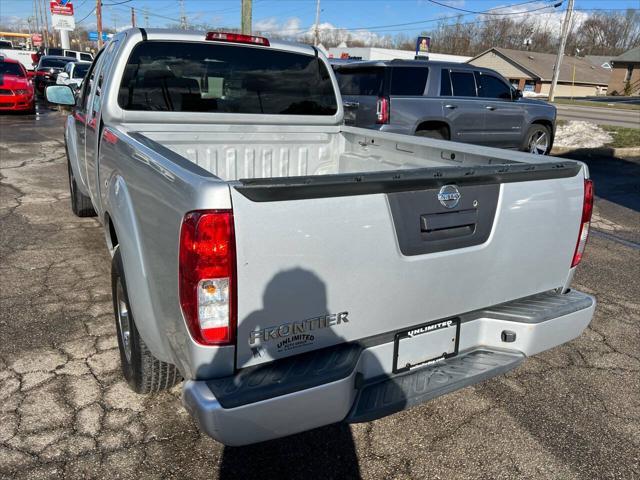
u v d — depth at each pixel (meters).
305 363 2.06
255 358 1.98
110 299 4.05
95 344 3.42
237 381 1.93
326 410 2.02
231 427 1.87
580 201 2.72
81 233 5.55
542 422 2.90
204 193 1.80
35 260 4.77
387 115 8.36
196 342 1.91
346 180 1.96
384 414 2.17
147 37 3.43
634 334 3.94
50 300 4.00
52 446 2.53
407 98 8.50
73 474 2.38
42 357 3.25
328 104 4.23
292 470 2.50
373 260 2.12
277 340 2.00
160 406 2.86
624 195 8.50
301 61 4.01
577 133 15.08
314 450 2.64
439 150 3.40
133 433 2.65
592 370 3.44
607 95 62.91
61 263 4.73
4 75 16.03
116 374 3.12
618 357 3.62
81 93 4.78
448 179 2.21
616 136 14.73
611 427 2.88
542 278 2.72
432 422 2.88
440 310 2.39
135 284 2.40
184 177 1.95
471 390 3.18
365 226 2.06
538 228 2.59
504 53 58.91
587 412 3.00
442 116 8.88
